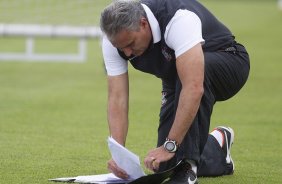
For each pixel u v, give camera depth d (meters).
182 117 11.84
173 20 11.81
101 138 18.62
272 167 15.67
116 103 13.04
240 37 50.81
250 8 80.00
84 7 42.03
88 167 15.21
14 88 28.05
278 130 20.41
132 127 20.36
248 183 14.06
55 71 33.75
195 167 12.57
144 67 12.59
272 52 42.44
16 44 45.84
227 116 22.67
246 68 13.40
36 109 23.16
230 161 14.60
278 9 79.62
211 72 12.69
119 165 12.33
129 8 11.58
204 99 12.39
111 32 11.57
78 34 34.19
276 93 27.81
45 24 37.78
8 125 20.16
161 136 13.10
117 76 12.98
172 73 12.59
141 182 12.08
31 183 13.66
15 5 42.44
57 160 15.83
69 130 19.67
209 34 13.02
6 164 15.30
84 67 35.47
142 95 26.88
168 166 12.70
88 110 23.22
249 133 19.88
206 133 12.46
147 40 11.91
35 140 18.12
